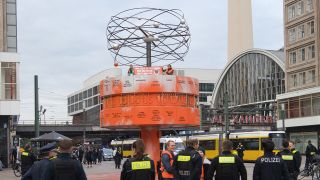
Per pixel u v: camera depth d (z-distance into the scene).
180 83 21.56
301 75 74.31
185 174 11.58
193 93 22.16
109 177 30.89
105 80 22.28
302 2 73.94
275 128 85.12
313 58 71.62
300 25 74.38
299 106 72.94
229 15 123.25
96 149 62.22
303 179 27.36
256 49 99.81
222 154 10.71
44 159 9.22
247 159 53.06
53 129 110.31
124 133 124.69
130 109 21.28
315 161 27.17
